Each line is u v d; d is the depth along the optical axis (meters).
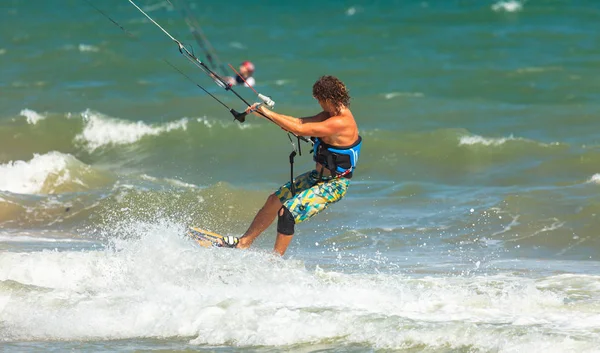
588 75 77.12
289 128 24.86
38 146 59.88
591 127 61.03
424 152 54.22
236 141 59.22
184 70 84.25
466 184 47.41
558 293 24.80
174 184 48.62
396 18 115.88
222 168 54.31
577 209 38.50
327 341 20.92
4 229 38.94
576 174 48.62
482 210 39.50
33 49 96.94
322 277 25.91
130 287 25.33
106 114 67.88
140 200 42.81
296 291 24.19
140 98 72.75
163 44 100.25
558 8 113.12
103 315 23.09
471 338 20.11
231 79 25.67
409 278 27.17
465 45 94.62
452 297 23.72
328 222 39.22
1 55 93.38
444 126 62.81
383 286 25.03
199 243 26.81
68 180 47.50
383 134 56.72
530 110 66.19
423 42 97.81
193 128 60.53
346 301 23.44
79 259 26.72
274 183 49.25
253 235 26.95
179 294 24.05
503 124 62.56
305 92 74.62
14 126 61.50
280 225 25.72
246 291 24.30
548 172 49.19
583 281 26.27
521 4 116.38
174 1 138.12
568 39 95.25
